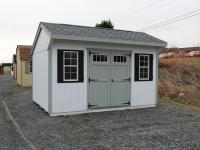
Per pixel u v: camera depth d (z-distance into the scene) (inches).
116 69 441.4
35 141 262.2
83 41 406.6
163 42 474.3
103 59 428.5
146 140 267.0
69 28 446.3
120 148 241.3
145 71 478.0
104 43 424.5
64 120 360.5
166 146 247.8
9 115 395.2
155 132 298.4
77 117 381.4
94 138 273.6
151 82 482.9
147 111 436.1
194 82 948.6
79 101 409.1
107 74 432.8
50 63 383.9
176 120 365.7
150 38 491.8
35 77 515.5
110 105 437.4
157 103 523.5
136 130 307.4
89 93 417.4
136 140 266.8
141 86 470.0
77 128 315.6
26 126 324.8
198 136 282.7
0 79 1472.7
